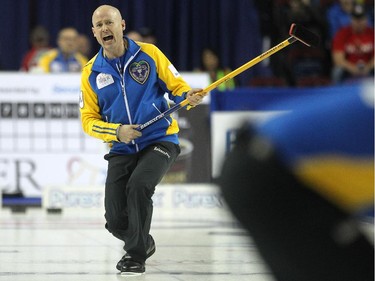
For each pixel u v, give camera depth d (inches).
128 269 406.3
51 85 796.0
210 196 788.0
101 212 786.2
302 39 343.6
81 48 927.7
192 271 418.3
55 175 799.1
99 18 407.2
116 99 413.4
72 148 799.7
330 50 1003.3
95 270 424.5
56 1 1018.7
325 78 972.6
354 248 102.2
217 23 1043.3
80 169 799.1
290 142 101.1
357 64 974.4
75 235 591.2
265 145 102.5
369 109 98.4
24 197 796.6
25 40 1009.5
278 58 1003.9
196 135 787.4
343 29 977.5
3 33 1006.4
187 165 788.0
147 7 1037.8
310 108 101.6
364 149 98.0
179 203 786.8
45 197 785.6
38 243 542.9
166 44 1042.7
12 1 1005.8
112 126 408.2
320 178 100.4
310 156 100.3
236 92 785.6
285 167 101.8
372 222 104.3
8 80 791.1
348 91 101.6
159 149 411.8
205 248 516.4
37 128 796.6
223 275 402.9
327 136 99.3
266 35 1016.9
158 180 405.1
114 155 421.7
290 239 103.3
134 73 411.5
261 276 398.0
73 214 768.3
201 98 404.8
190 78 792.3
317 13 1007.0
